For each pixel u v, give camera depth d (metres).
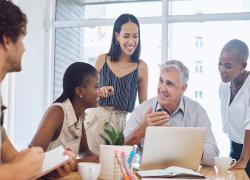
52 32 3.98
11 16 1.14
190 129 1.52
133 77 2.87
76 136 1.83
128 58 2.87
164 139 1.49
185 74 2.13
